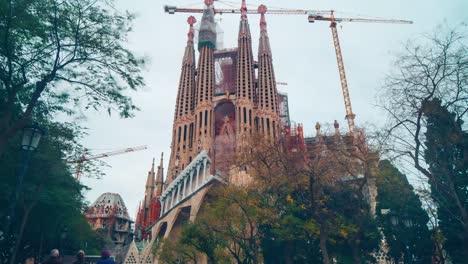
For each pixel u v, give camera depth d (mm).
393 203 39094
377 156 33312
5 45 18766
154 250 64625
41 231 42469
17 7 18734
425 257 39062
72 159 34875
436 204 31781
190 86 152875
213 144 128625
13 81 21141
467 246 29469
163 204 116312
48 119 28234
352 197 39938
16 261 48969
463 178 28844
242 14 159125
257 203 37094
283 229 36750
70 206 41375
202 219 43781
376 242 41594
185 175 101688
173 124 148375
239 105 132625
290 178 36469
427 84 22938
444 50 22516
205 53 151875
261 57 149250
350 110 150875
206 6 164500
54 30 19422
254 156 38688
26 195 33406
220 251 45375
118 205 192125
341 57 170875
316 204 35406
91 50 19875
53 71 19672
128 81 20984
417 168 23594
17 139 27250
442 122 24891
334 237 39781
